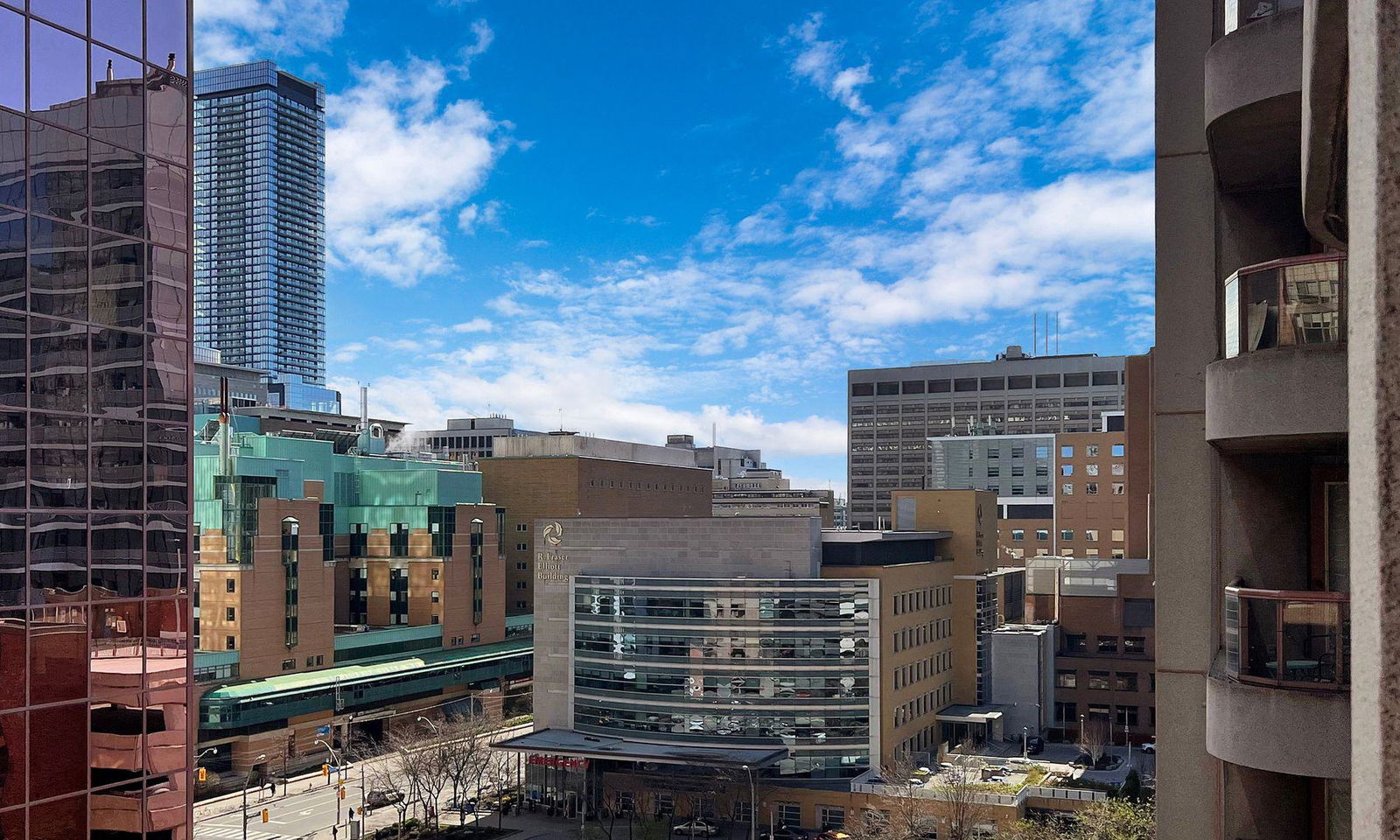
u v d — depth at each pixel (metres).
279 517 123.69
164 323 29.56
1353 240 3.13
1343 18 3.97
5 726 24.78
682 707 102.00
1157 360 14.14
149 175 29.27
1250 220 13.71
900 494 127.44
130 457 28.28
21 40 25.75
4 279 25.27
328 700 123.56
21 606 25.28
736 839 93.12
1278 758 10.98
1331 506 13.02
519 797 107.81
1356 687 3.07
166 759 28.81
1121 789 82.69
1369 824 2.96
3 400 25.12
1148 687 119.62
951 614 121.38
